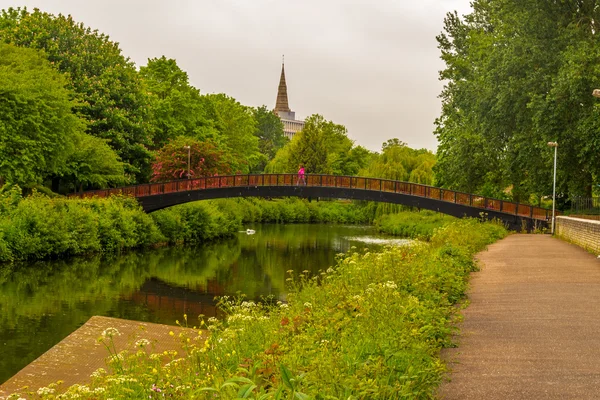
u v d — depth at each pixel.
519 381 6.60
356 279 12.66
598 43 35.75
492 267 17.45
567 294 12.52
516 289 13.28
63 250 34.78
